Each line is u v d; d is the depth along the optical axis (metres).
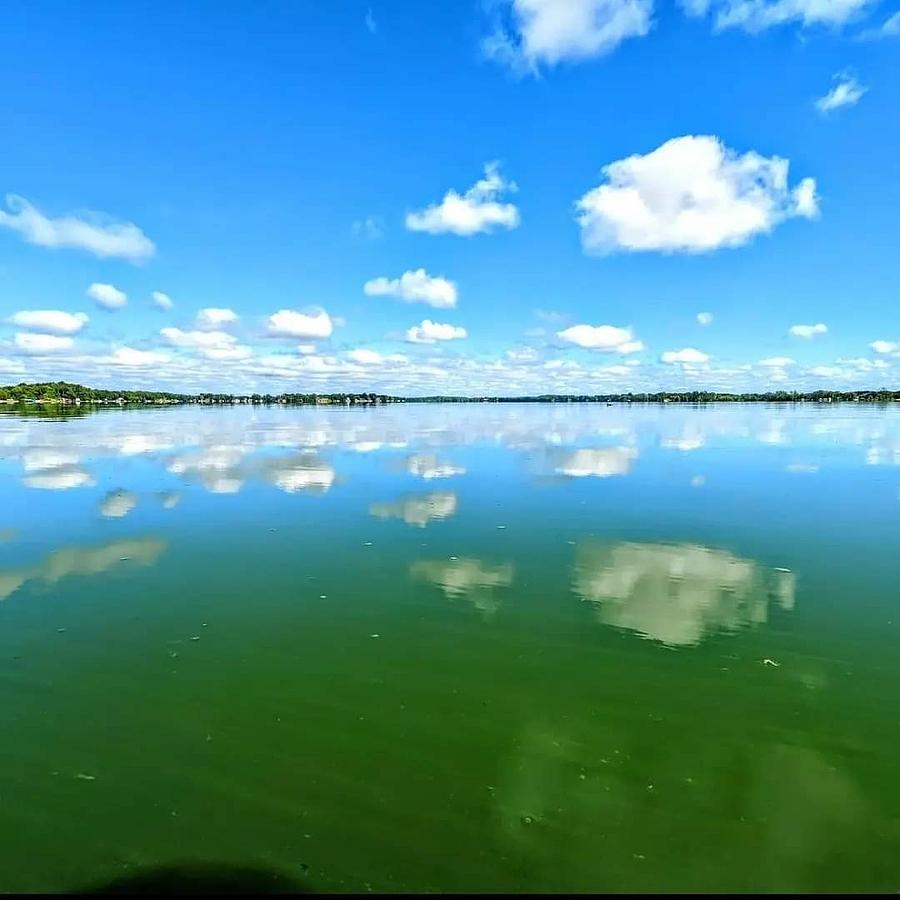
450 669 7.88
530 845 5.03
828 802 5.47
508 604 9.99
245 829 5.21
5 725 6.72
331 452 31.52
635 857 4.91
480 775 5.87
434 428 53.44
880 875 4.73
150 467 25.42
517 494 19.06
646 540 13.63
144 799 5.57
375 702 7.12
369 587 10.79
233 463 26.70
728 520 15.44
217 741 6.41
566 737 6.43
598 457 28.81
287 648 8.49
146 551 13.04
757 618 9.36
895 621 9.16
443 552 12.78
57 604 10.12
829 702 7.02
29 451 32.09
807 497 18.27
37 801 5.54
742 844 5.02
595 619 9.38
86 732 6.59
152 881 4.70
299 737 6.46
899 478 21.50
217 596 10.41
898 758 6.03
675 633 8.86
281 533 14.38
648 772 5.88
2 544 13.59
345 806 5.46
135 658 8.25
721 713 6.83
